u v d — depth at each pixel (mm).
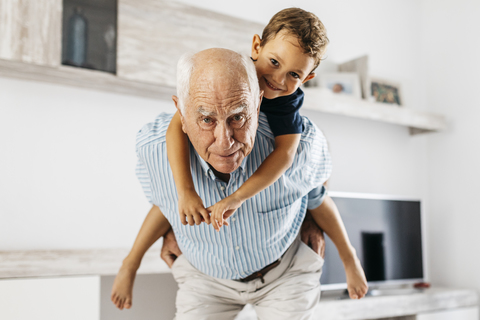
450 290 2885
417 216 3094
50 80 1952
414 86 3498
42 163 2031
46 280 1703
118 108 2262
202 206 786
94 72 1894
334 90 2902
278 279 1219
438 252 3342
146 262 1959
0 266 1671
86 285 1778
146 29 2018
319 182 1183
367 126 3188
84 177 2133
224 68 705
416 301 2625
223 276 1188
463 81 3291
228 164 755
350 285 1316
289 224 1152
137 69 1977
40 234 1994
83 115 2160
